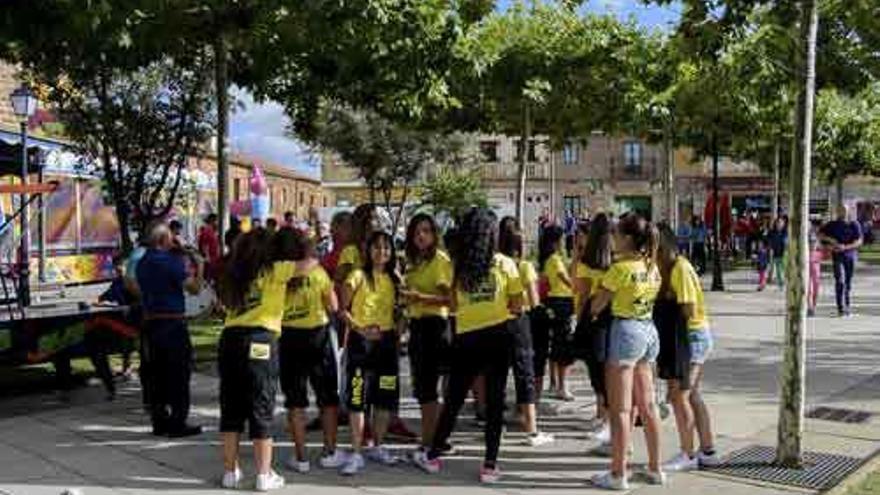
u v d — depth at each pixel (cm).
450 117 1745
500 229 780
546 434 812
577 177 5562
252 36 1141
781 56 969
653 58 1675
